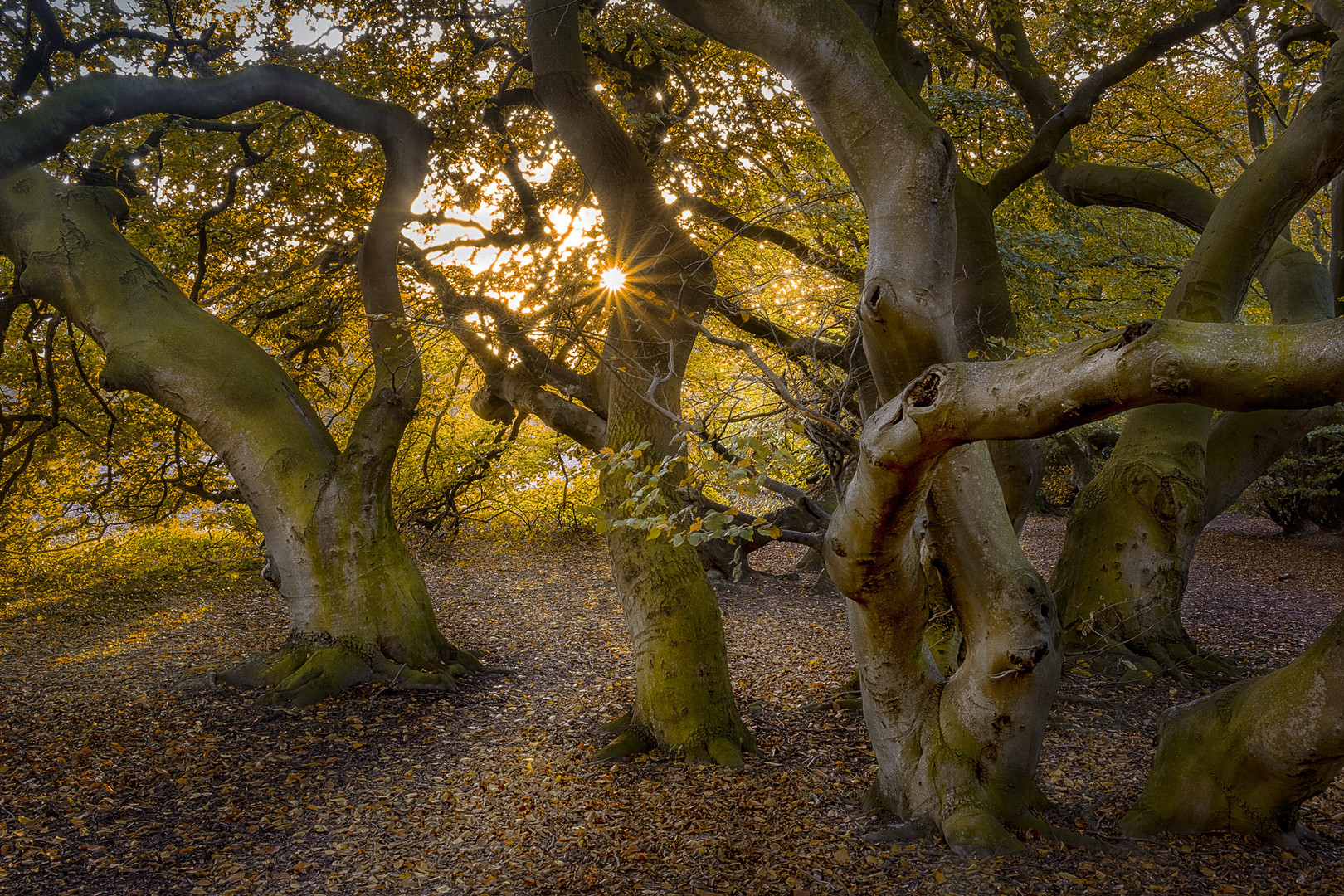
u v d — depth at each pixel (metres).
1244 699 4.76
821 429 4.57
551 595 14.63
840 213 10.07
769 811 5.73
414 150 9.38
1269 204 7.96
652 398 4.89
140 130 10.52
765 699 8.66
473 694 8.85
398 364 9.46
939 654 7.45
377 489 9.22
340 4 10.44
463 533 21.17
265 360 9.45
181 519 17.38
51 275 8.76
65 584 14.77
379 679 8.82
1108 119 14.62
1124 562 8.67
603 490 7.81
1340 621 4.25
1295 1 9.40
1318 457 17.91
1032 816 5.01
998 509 4.79
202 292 11.98
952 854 4.78
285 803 6.14
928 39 11.23
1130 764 6.32
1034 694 4.81
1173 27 8.82
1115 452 9.29
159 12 10.55
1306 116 7.82
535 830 5.59
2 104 8.84
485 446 17.27
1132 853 4.71
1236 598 13.52
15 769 6.68
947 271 3.95
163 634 11.70
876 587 4.64
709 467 4.33
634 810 5.88
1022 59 10.80
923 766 5.18
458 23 10.86
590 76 8.10
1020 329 10.74
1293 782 4.54
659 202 7.94
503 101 10.60
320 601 9.02
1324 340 2.35
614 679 9.53
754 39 4.00
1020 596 4.71
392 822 5.79
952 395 3.16
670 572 7.38
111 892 4.84
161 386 8.88
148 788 6.38
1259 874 4.43
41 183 8.94
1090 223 13.73
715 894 4.56
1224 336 2.53
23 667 9.92
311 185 11.23
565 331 7.09
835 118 4.04
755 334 9.10
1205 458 9.12
